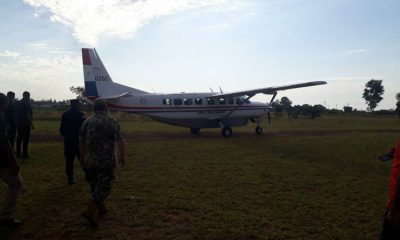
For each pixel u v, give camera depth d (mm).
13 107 9883
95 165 4770
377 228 4906
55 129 20656
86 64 19062
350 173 8664
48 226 4812
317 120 39500
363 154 11891
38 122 28000
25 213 5328
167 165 9422
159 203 5906
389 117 55375
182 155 11211
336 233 4684
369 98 99625
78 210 5523
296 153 12000
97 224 4832
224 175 8195
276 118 44438
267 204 5949
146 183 7336
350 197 6473
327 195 6586
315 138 17531
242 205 5855
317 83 18547
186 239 4426
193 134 20109
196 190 6797
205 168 9039
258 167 9273
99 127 4789
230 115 20469
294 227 4879
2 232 4574
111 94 19516
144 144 14148
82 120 7141
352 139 17031
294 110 47188
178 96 19703
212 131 23109
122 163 5082
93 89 19172
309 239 4473
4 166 4621
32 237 4441
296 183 7512
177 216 5277
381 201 6230
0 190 6527
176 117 19641
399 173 2510
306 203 6035
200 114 20000
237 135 19766
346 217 5340
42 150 11898
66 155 7129
